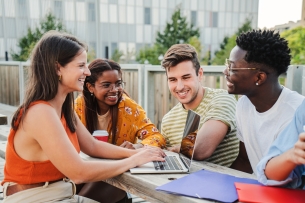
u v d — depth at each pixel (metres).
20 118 1.59
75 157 1.58
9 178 1.65
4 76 7.90
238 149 2.15
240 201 1.25
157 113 4.57
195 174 1.59
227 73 1.74
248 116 1.83
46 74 1.61
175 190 1.37
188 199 1.31
